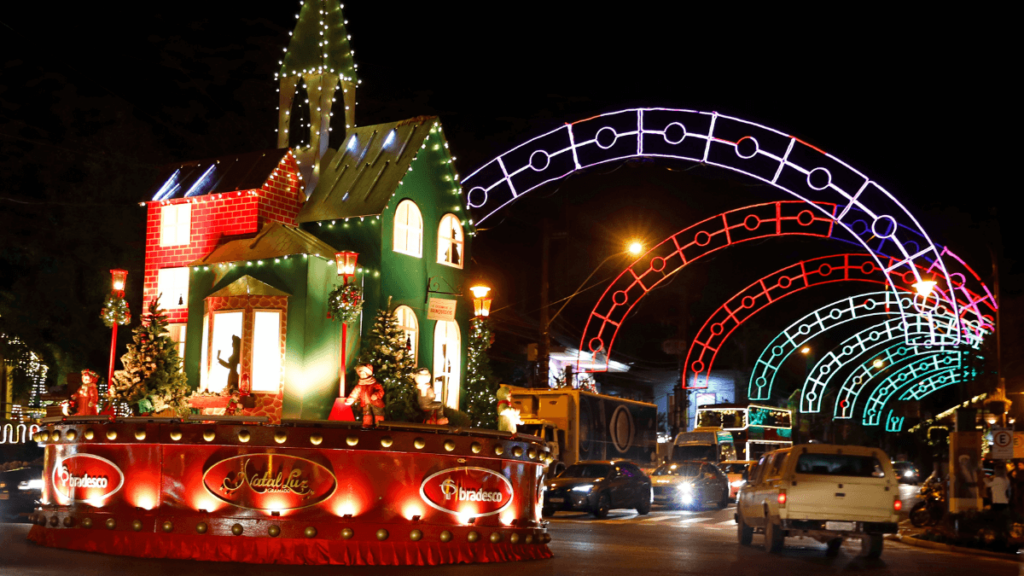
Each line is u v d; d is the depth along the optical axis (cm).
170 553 1398
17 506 2361
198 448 1419
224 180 2262
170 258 2270
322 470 1410
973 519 2192
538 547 1589
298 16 2541
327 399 2106
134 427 1447
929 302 4091
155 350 1867
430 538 1447
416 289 2362
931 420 6444
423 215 2408
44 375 3400
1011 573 1622
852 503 1839
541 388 3691
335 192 2342
